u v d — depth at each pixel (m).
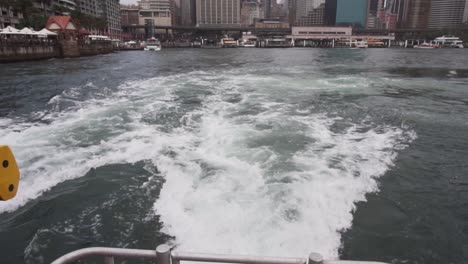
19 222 5.71
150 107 14.01
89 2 129.88
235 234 4.93
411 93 18.86
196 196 6.09
